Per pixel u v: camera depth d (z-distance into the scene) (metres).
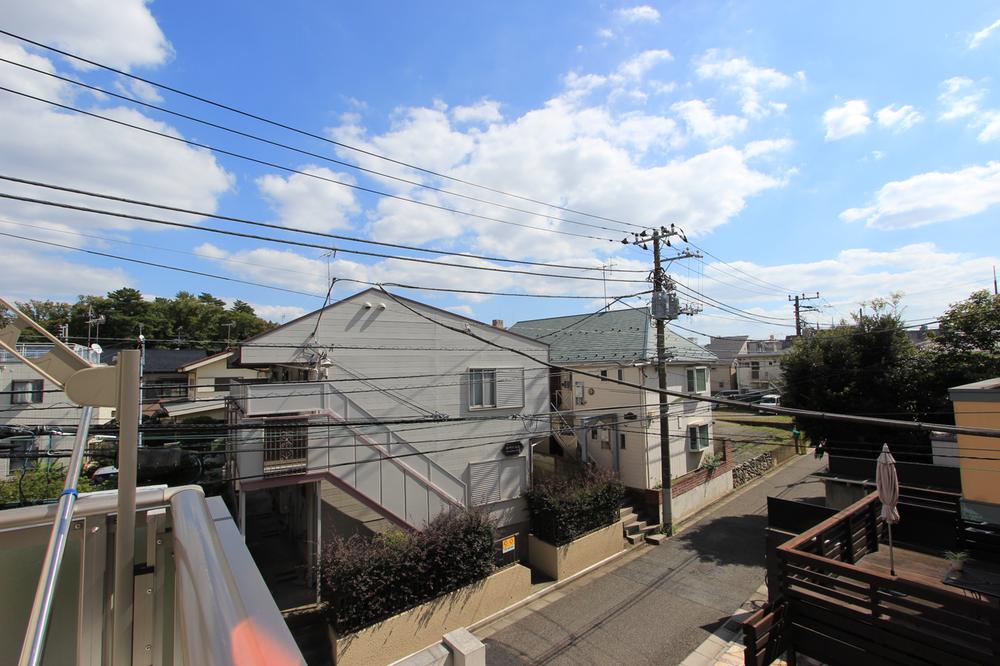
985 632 5.70
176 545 1.44
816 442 18.44
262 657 0.83
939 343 17.25
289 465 11.70
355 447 12.46
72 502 1.57
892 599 6.41
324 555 11.41
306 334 13.09
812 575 7.20
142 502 1.94
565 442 21.55
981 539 9.09
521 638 11.69
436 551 11.62
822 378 17.80
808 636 7.19
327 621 10.64
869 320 17.81
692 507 19.83
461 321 15.56
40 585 1.28
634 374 19.33
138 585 1.81
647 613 12.59
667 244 16.97
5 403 17.53
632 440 19.14
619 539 16.31
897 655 6.34
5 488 11.95
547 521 15.11
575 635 11.74
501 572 12.90
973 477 9.17
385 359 14.15
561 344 23.75
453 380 15.26
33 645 1.12
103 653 1.84
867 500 9.57
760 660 6.78
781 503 14.23
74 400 1.79
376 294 14.14
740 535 17.34
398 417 14.16
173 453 14.62
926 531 10.05
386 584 10.66
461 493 14.29
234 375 24.64
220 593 1.02
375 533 13.03
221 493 16.59
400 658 10.68
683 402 20.92
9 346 1.78
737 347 51.91
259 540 15.77
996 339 15.86
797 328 30.77
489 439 15.73
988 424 9.01
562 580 14.48
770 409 5.27
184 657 0.98
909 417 16.44
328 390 12.41
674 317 16.81
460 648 5.43
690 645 11.16
